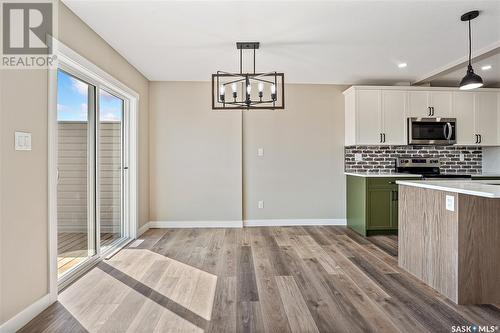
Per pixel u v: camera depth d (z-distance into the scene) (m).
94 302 2.26
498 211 2.25
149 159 4.70
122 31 2.93
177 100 4.72
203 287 2.52
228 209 4.79
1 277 1.79
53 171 2.25
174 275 2.78
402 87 4.57
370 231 4.27
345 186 4.92
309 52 3.52
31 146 2.04
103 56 3.13
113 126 3.75
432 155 4.98
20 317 1.93
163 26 2.84
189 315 2.07
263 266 3.01
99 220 3.17
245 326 1.93
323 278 2.70
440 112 4.62
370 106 4.54
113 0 2.38
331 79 4.66
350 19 2.72
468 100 4.64
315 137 4.90
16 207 1.90
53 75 2.26
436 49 3.44
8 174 1.84
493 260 2.25
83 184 2.95
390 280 2.66
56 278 2.28
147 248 3.63
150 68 4.08
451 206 2.30
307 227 4.77
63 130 2.64
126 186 4.08
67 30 2.48
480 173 4.94
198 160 4.76
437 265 2.45
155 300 2.29
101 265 3.03
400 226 2.99
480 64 3.90
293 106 4.88
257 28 2.90
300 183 4.89
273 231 4.50
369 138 4.54
